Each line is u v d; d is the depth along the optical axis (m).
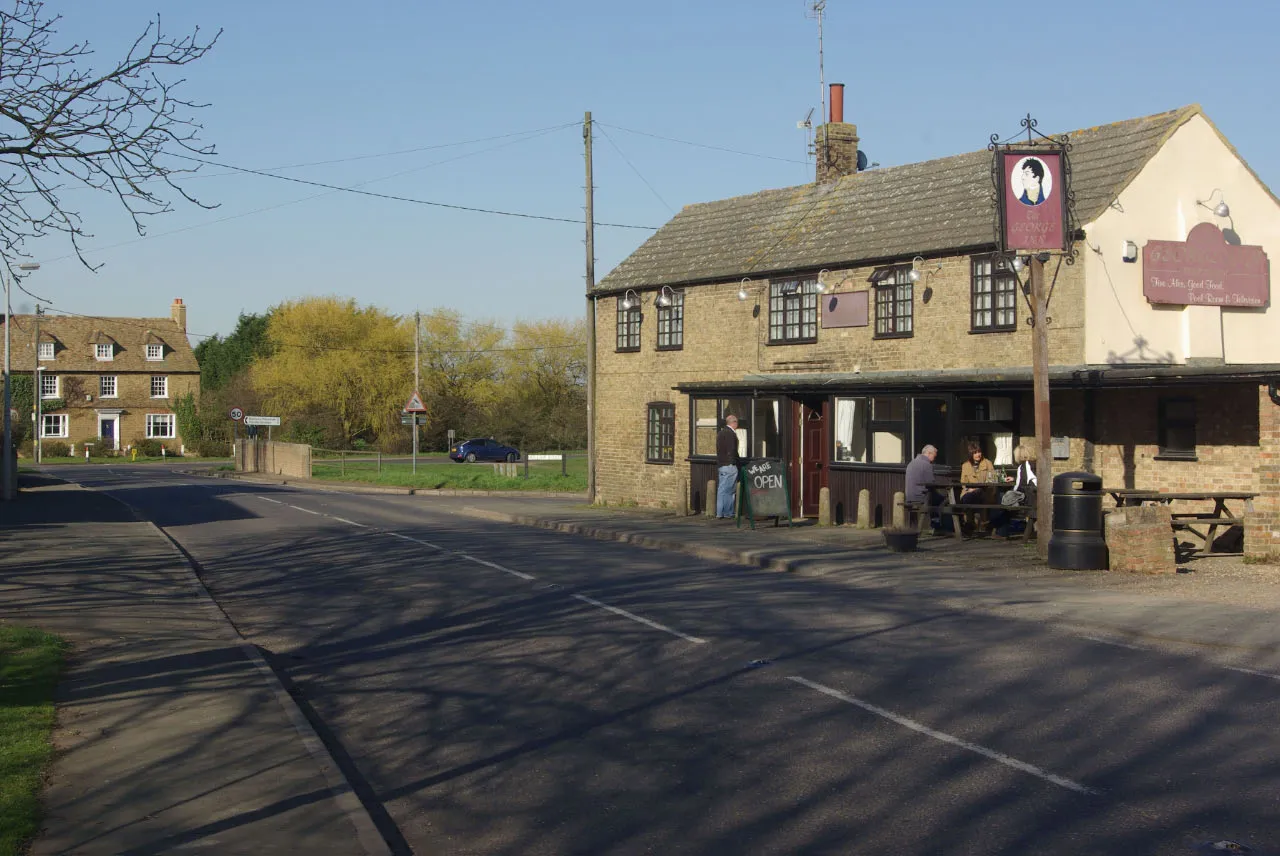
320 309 78.50
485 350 81.81
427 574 16.84
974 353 22.31
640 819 6.25
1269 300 22.69
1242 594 13.84
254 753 7.45
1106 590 14.34
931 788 6.62
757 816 6.23
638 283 30.89
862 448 23.08
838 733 7.85
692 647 10.95
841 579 15.95
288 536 23.27
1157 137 21.66
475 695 9.33
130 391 85.38
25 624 12.44
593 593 14.60
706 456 27.44
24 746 7.43
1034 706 8.49
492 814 6.45
